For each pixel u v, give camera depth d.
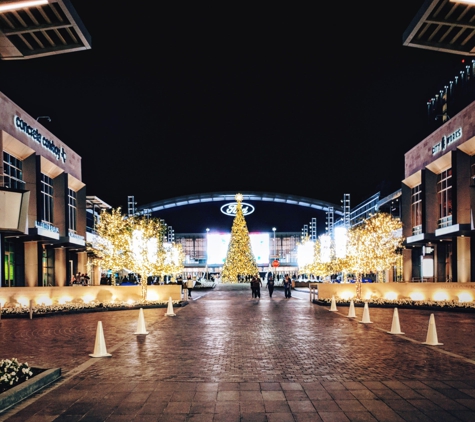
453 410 6.30
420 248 44.16
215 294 42.50
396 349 11.09
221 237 116.38
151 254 27.98
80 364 9.54
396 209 55.62
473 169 33.88
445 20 11.56
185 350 11.16
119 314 21.38
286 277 35.69
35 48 12.70
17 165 34.50
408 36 12.49
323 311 22.25
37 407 6.52
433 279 41.09
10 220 18.52
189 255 122.44
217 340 12.82
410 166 45.03
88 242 44.09
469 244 34.34
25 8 10.48
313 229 115.19
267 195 118.81
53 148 39.91
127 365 9.39
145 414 6.20
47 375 7.87
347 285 28.77
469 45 12.68
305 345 11.82
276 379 8.13
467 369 8.83
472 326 15.81
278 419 5.97
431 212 39.59
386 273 52.06
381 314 20.38
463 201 33.94
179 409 6.41
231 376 8.38
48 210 39.88
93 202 59.62
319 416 6.08
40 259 36.94
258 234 117.69
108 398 6.96
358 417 6.03
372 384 7.72
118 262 27.70
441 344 11.76
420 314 20.38
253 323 17.11
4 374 7.39
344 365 9.27
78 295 26.20
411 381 7.91
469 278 34.09
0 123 30.77
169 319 18.83
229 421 5.90
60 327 16.28
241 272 61.62
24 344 12.38
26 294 24.41
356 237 29.67
